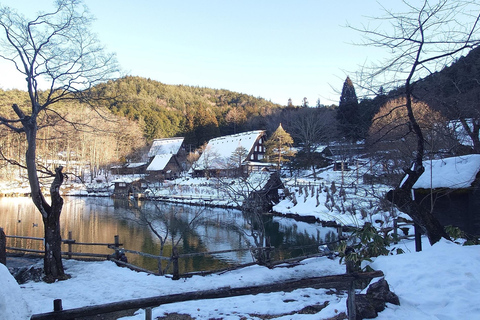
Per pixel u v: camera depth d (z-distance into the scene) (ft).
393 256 21.81
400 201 25.25
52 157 148.36
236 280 31.42
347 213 82.58
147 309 15.79
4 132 50.72
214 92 650.84
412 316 14.21
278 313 22.62
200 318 22.13
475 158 30.94
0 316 10.74
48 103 35.01
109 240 67.00
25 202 139.03
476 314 13.58
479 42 22.07
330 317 17.02
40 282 31.32
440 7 23.12
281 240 68.85
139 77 506.89
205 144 237.66
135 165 218.59
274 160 147.33
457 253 19.48
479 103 28.91
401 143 44.52
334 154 142.10
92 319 23.65
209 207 118.73
